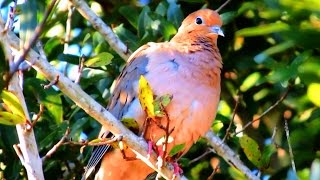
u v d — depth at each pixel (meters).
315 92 9.66
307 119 12.16
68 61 12.55
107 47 12.73
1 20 9.39
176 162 10.84
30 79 12.26
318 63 9.27
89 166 11.09
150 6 13.66
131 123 10.03
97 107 9.56
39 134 12.17
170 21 12.75
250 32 9.18
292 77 11.52
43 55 10.59
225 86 13.35
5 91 9.22
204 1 13.48
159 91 10.77
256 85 12.98
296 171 12.10
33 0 10.30
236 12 12.70
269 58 12.16
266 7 10.27
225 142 12.43
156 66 11.01
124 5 13.46
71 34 13.35
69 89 9.39
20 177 12.69
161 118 10.62
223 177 13.12
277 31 9.31
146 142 10.09
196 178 13.15
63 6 12.96
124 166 11.18
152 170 11.28
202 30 11.76
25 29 10.17
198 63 11.11
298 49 12.55
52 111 12.23
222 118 12.69
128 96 11.11
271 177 12.89
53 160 12.58
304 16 8.93
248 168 12.18
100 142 9.60
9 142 12.32
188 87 10.85
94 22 11.79
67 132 9.64
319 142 11.51
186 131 10.86
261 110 13.23
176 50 11.27
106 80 12.79
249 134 13.26
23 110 9.40
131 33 12.84
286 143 12.98
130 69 11.28
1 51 8.73
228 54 13.40
